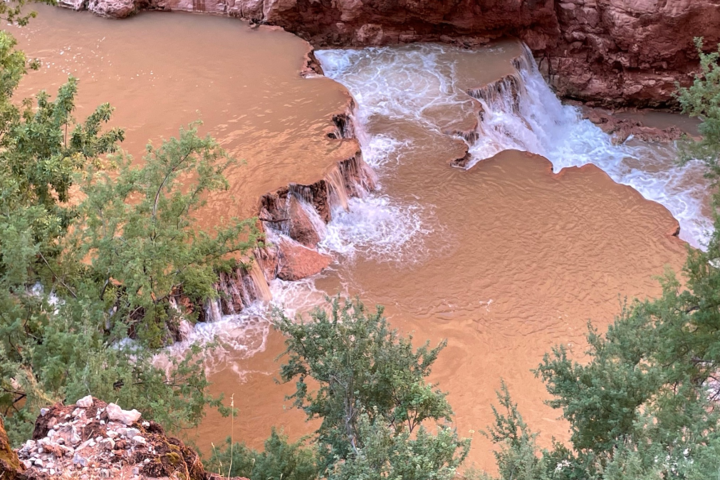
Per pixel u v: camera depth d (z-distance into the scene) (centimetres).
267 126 2723
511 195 2669
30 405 1017
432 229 2491
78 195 2200
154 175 1511
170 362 1930
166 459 689
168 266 1512
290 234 2345
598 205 2636
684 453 1205
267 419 1811
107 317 1427
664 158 3262
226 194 2319
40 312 1298
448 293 2233
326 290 2222
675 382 1466
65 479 645
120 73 3073
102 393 1109
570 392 1404
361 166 2631
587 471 1266
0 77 1628
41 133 1577
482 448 1761
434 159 2814
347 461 1039
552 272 2325
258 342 2028
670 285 1593
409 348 1278
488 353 2038
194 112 2798
